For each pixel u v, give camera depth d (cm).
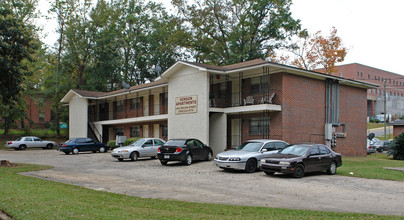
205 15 4516
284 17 4397
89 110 4362
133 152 2284
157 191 1127
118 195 1003
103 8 4931
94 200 908
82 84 5012
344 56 4494
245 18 4531
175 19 4738
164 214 759
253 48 4497
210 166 1939
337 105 2736
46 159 2475
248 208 844
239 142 2620
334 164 1608
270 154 1725
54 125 4872
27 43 2067
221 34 4900
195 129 2534
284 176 1523
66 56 4738
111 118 4191
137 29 5597
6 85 2011
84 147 3083
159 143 2458
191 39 4803
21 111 4594
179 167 1898
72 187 1139
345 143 2808
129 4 5497
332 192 1127
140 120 3347
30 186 1110
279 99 2344
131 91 3431
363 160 2398
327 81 2664
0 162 1880
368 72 8825
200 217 734
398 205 929
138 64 5631
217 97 2808
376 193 1116
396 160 2497
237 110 2442
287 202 957
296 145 1612
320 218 738
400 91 9831
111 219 694
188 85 2625
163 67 5519
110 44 4847
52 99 5012
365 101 3069
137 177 1485
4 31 1947
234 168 1623
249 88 2573
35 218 695
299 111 2439
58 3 4659
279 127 2330
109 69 4991
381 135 5609
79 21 4794
